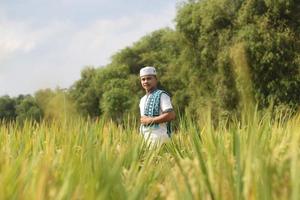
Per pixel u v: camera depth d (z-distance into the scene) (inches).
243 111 133.0
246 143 121.0
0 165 113.1
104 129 223.0
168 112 274.5
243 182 92.7
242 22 1470.2
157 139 208.1
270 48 1357.0
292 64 1349.7
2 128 243.4
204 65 1637.6
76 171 108.8
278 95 1344.7
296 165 85.8
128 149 161.8
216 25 1569.9
